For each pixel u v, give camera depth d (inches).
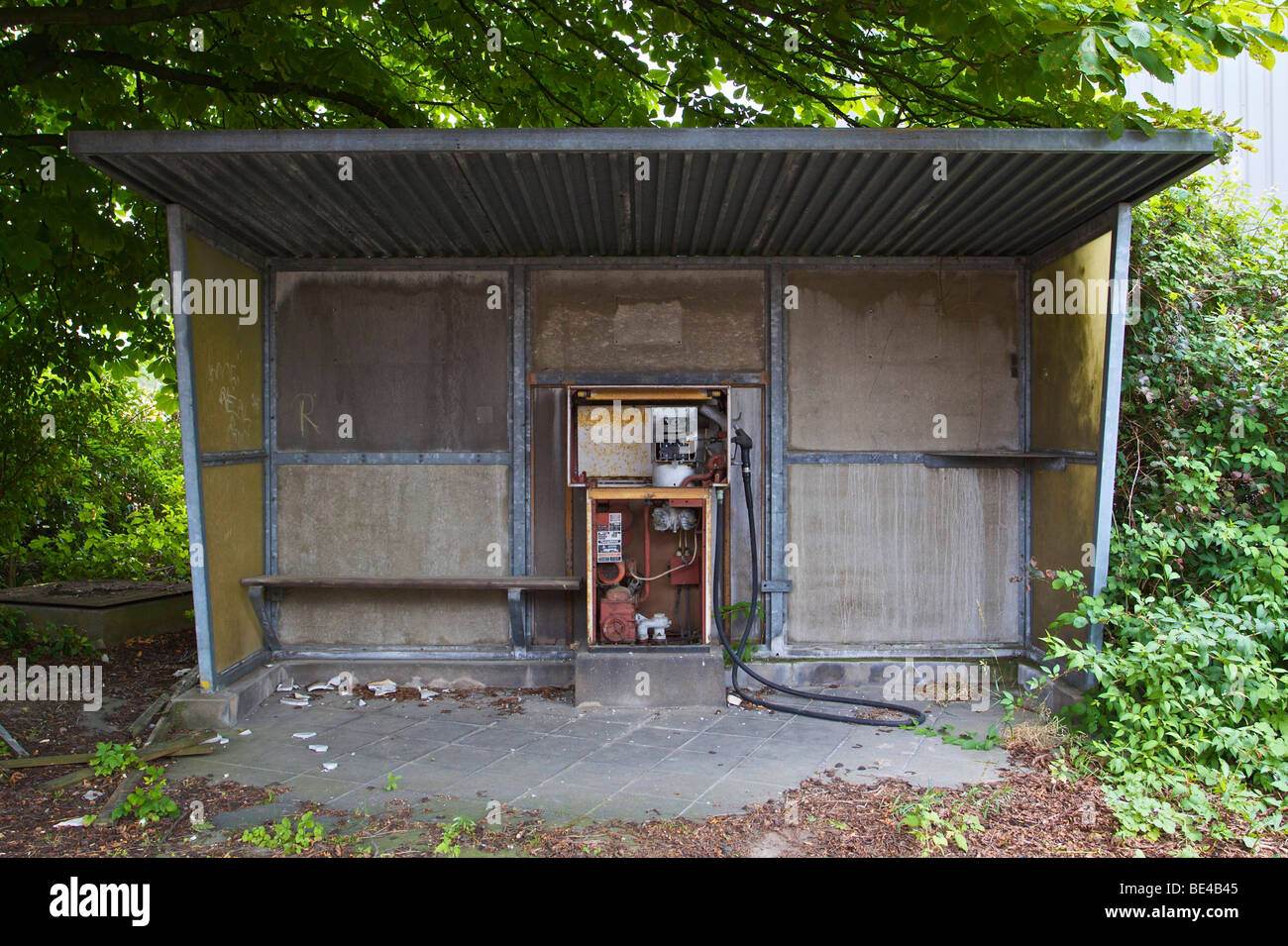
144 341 287.4
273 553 218.2
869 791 146.9
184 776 155.6
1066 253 198.7
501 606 219.0
